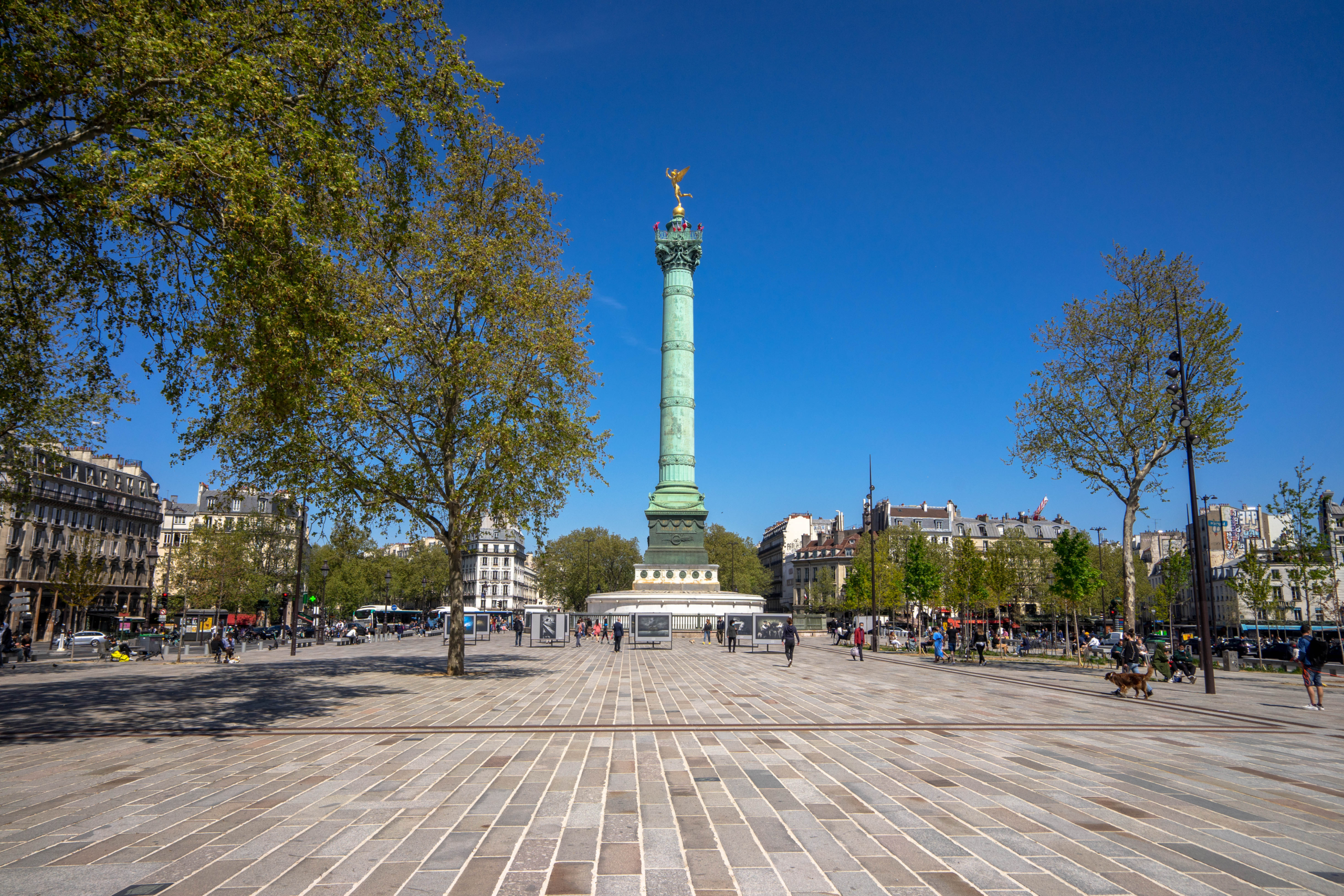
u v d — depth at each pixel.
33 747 12.94
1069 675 31.88
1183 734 15.00
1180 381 33.31
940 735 14.45
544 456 27.53
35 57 14.09
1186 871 6.73
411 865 6.80
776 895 6.08
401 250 24.86
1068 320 36.56
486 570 159.38
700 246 75.06
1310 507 39.31
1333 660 39.34
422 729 15.04
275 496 26.98
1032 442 37.47
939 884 6.36
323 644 59.50
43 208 16.73
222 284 15.70
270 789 9.76
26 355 20.30
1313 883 6.44
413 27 19.80
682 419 73.81
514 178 28.09
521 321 27.50
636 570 72.69
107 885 6.30
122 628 59.91
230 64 14.91
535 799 9.22
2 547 68.69
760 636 49.00
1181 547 99.62
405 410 26.41
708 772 10.84
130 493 88.31
